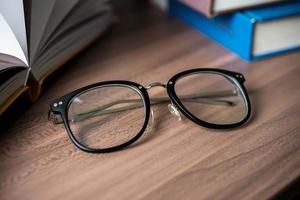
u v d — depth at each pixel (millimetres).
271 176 206
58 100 248
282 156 218
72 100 250
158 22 377
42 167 215
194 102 263
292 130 237
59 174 211
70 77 292
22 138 235
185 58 316
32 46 247
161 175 208
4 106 226
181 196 196
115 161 218
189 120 246
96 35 325
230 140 230
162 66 305
